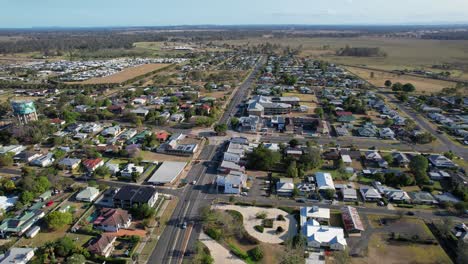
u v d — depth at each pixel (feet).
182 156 422.00
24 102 501.15
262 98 649.61
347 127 530.68
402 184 349.20
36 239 262.47
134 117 551.18
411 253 250.57
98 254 242.78
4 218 284.61
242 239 266.77
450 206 306.76
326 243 255.09
